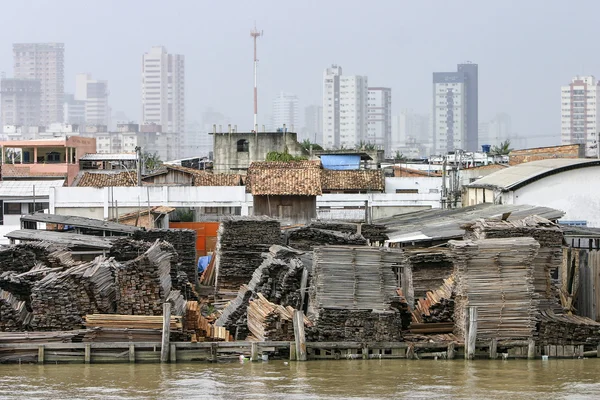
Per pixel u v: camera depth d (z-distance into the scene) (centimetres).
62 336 5112
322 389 4544
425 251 6328
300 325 5147
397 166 15412
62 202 9650
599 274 5675
